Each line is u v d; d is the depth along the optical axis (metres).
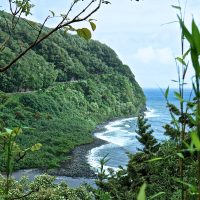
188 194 1.41
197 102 1.21
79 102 98.62
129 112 117.62
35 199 15.22
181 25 1.18
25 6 2.09
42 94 87.25
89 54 135.25
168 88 1.55
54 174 41.69
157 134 52.16
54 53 113.12
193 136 1.11
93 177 40.66
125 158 52.03
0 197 1.76
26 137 57.28
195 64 1.18
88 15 1.96
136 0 1.94
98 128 87.06
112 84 123.50
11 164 1.71
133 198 9.27
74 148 58.38
